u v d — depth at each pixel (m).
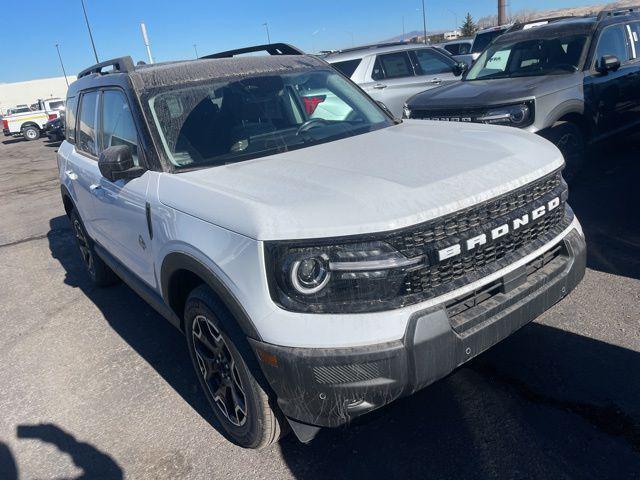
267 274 2.17
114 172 2.98
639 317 3.35
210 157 3.08
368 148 2.91
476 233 2.25
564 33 6.35
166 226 2.76
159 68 3.60
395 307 2.11
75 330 4.48
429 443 2.61
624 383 2.79
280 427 2.50
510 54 6.71
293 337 2.12
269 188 2.44
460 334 2.21
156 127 3.12
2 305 5.28
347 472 2.52
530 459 2.42
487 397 2.85
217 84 3.45
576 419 2.61
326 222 2.10
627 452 2.38
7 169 16.67
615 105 6.23
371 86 8.90
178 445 2.90
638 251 4.23
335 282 2.11
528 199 2.49
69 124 5.06
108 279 5.20
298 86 3.67
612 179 5.98
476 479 2.37
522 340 3.29
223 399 2.77
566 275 2.62
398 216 2.09
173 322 3.18
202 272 2.48
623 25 6.60
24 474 2.86
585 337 3.23
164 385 3.48
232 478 2.60
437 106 5.93
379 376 2.07
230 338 2.41
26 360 4.09
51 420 3.29
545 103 5.40
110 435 3.06
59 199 10.34
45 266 6.34
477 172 2.39
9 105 59.28
